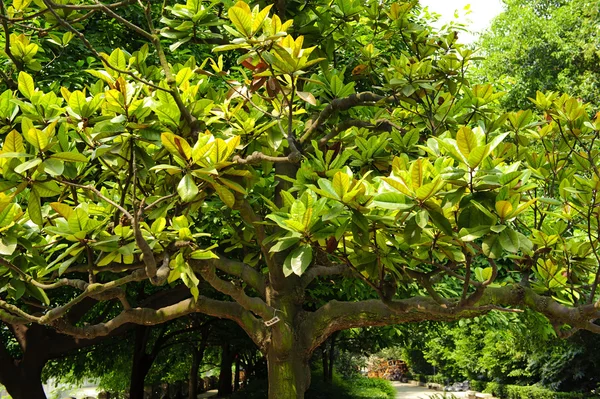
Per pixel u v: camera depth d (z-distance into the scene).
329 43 4.69
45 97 3.36
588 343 18.19
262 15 3.08
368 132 4.77
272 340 3.80
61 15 4.46
